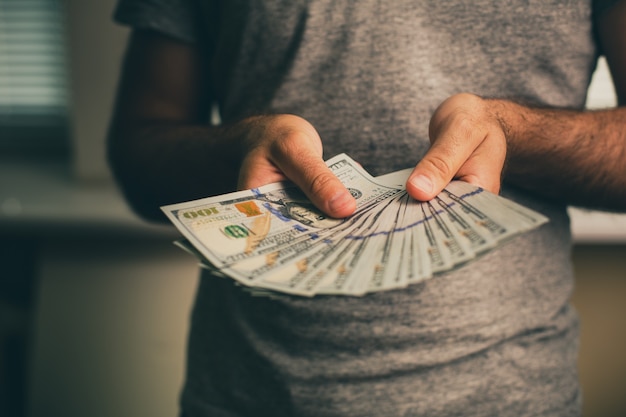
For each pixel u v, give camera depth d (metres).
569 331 0.75
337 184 0.56
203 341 0.80
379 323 0.68
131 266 1.74
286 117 0.63
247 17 0.74
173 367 1.71
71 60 1.75
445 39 0.70
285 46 0.73
